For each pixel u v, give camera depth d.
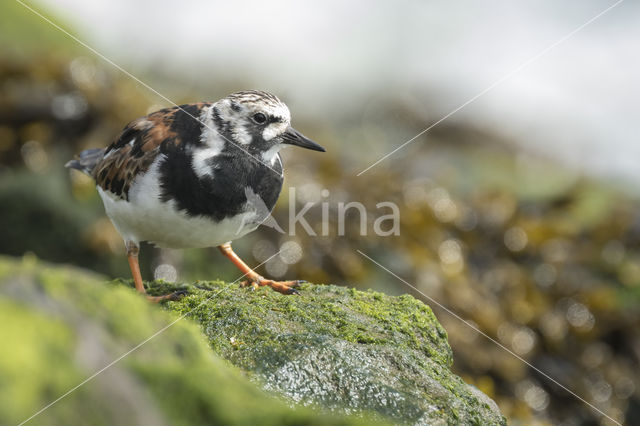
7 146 12.13
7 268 3.26
